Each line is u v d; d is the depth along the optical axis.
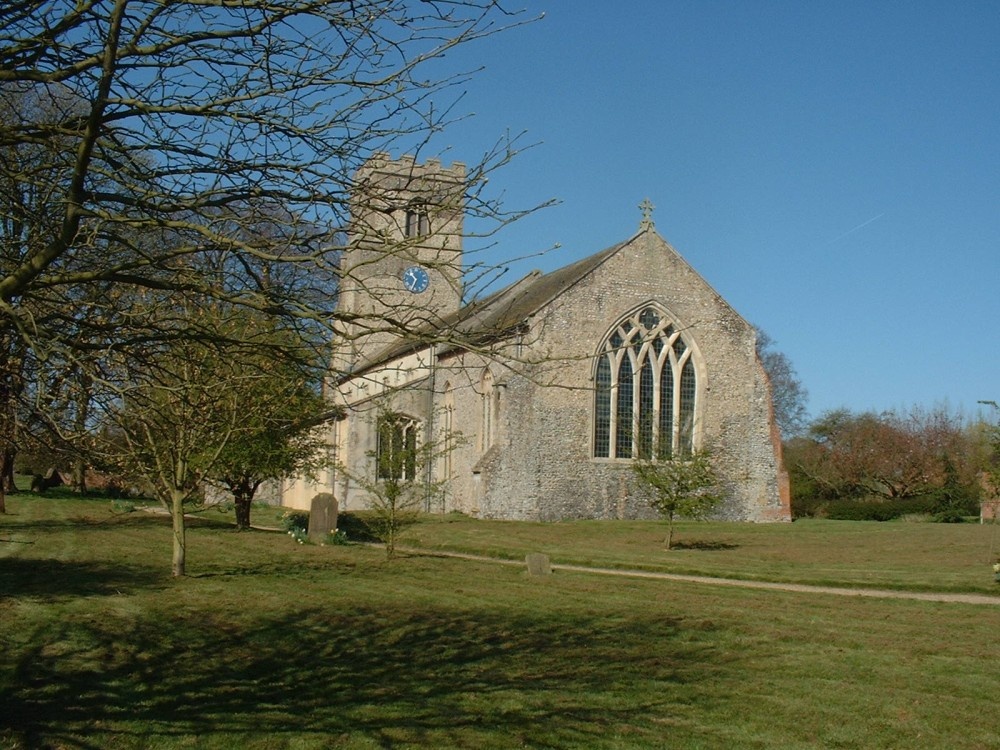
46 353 6.05
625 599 18.05
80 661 11.87
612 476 40.06
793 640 13.93
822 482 58.22
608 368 40.44
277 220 7.51
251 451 28.62
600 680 11.39
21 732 9.07
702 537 33.34
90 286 7.98
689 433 41.50
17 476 61.56
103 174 7.31
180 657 12.29
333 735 9.16
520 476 38.94
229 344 7.76
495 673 11.71
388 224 8.38
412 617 15.48
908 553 27.92
